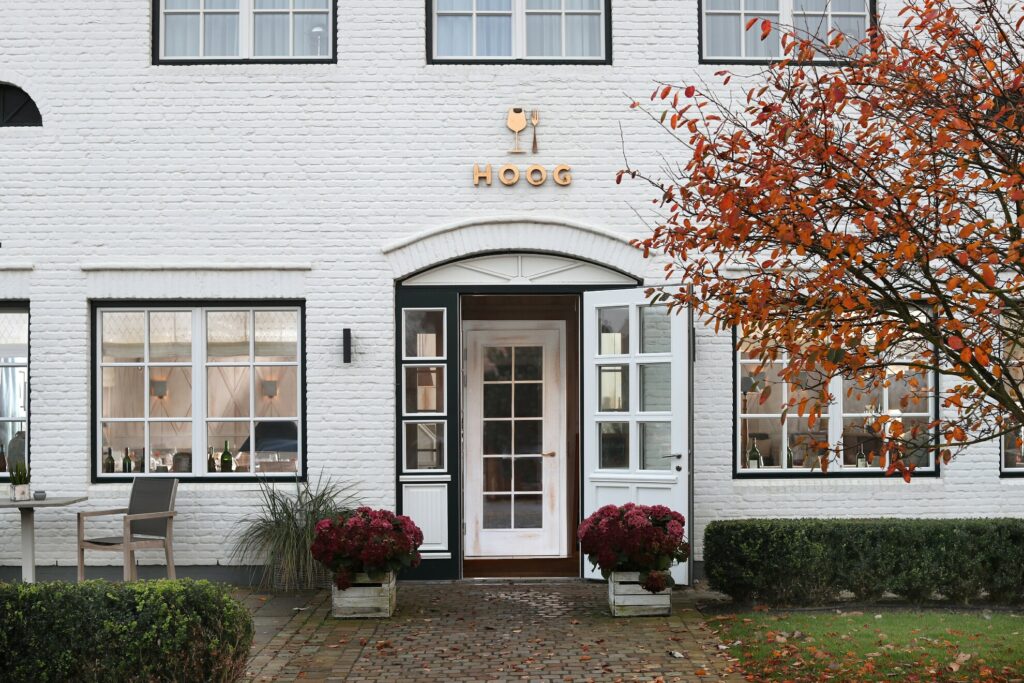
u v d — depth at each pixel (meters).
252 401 9.99
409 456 9.91
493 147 9.92
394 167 9.91
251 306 9.99
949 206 5.36
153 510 9.33
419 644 7.39
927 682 6.17
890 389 10.03
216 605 5.59
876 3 10.02
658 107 9.92
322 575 9.51
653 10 9.98
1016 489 9.98
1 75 9.90
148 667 5.34
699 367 9.92
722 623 7.87
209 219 9.88
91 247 9.84
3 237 9.84
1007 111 5.50
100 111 9.89
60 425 9.81
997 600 8.41
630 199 9.91
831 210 5.62
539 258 9.95
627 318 9.59
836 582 8.34
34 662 5.32
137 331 10.00
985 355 5.07
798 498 9.88
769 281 5.66
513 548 11.03
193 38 10.05
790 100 5.86
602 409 9.71
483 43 10.07
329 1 10.08
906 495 9.94
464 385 11.12
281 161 9.89
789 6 10.06
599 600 8.91
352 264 9.88
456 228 9.87
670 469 9.29
